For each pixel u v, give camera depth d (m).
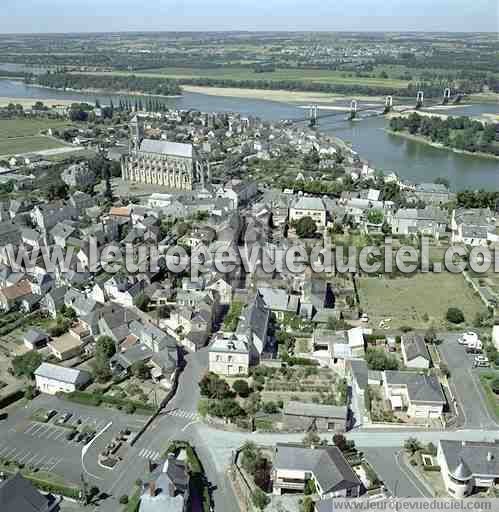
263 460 162.50
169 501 141.75
